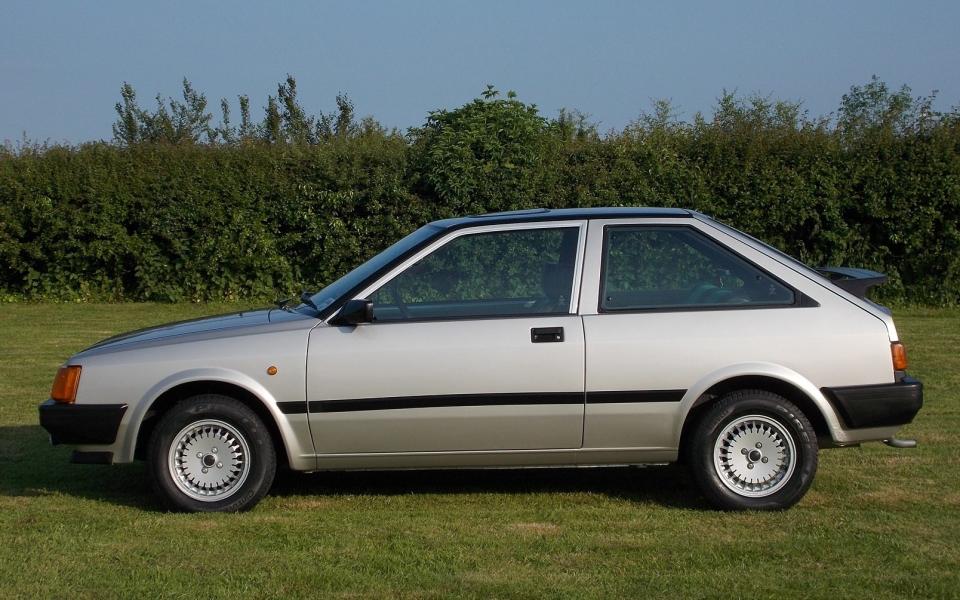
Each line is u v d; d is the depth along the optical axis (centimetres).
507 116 1703
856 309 593
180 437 587
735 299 595
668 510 596
